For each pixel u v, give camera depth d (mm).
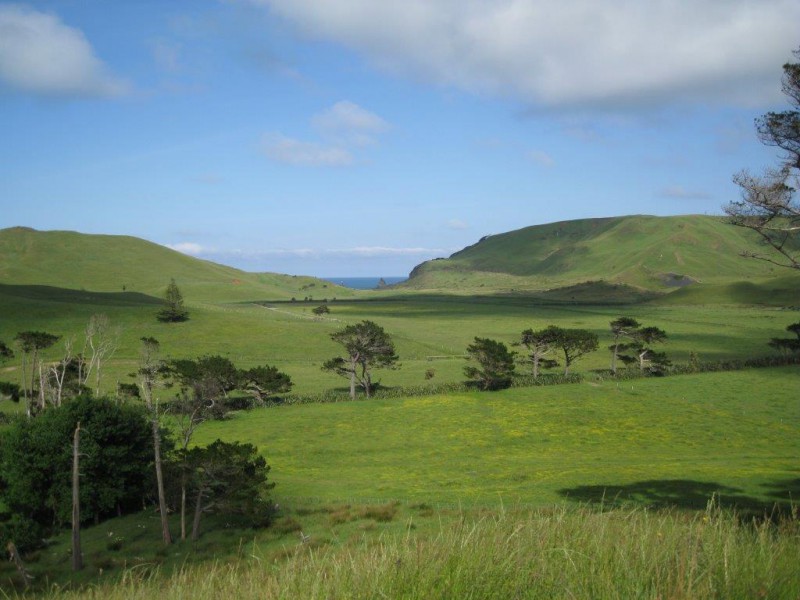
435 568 4895
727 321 173375
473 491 40469
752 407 71438
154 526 39812
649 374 94438
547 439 61750
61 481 41719
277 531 33938
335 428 68000
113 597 7484
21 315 140000
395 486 44719
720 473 42188
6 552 34344
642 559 4949
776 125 18641
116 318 145000
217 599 6117
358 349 85500
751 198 19094
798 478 39406
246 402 79375
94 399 46438
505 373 86188
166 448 49844
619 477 42312
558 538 5699
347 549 5793
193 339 134125
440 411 73875
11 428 45281
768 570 4777
